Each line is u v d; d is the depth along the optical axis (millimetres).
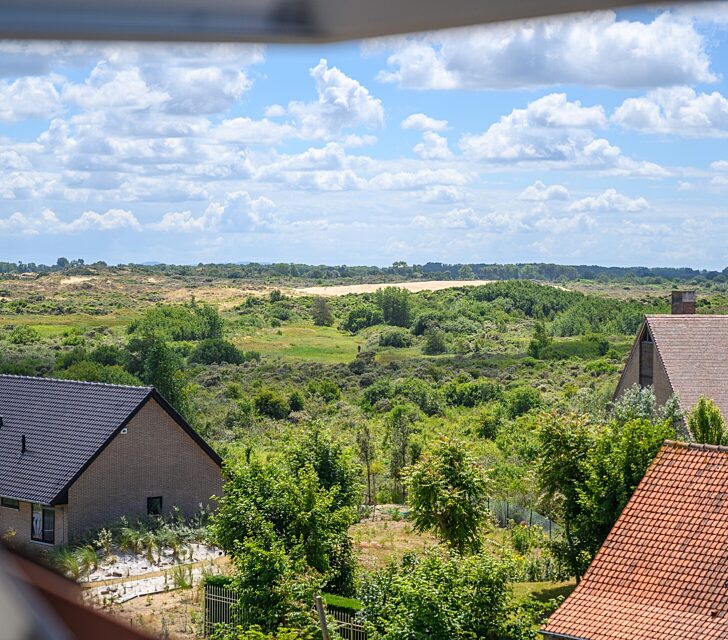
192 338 94250
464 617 15820
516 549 29312
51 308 104875
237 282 146250
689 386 36938
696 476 18719
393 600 16266
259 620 18484
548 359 81000
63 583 869
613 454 24953
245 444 47531
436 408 59625
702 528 17656
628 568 17453
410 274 166875
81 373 58406
